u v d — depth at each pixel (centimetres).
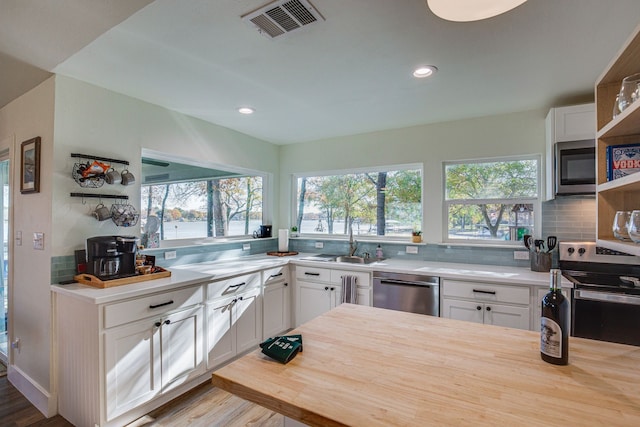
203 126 315
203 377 248
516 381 88
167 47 179
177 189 303
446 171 329
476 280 252
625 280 221
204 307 241
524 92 244
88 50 182
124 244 215
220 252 333
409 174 354
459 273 261
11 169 246
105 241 207
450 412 75
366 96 254
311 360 101
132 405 194
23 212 234
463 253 312
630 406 76
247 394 86
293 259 341
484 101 265
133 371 194
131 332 193
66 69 204
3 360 279
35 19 153
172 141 284
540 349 103
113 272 210
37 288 218
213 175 343
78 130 220
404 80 223
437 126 326
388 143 351
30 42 173
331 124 331
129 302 192
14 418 205
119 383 187
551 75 215
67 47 178
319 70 209
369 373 93
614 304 203
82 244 221
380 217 370
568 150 241
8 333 251
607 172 119
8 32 164
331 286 315
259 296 297
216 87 235
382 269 289
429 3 91
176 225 302
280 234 391
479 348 110
